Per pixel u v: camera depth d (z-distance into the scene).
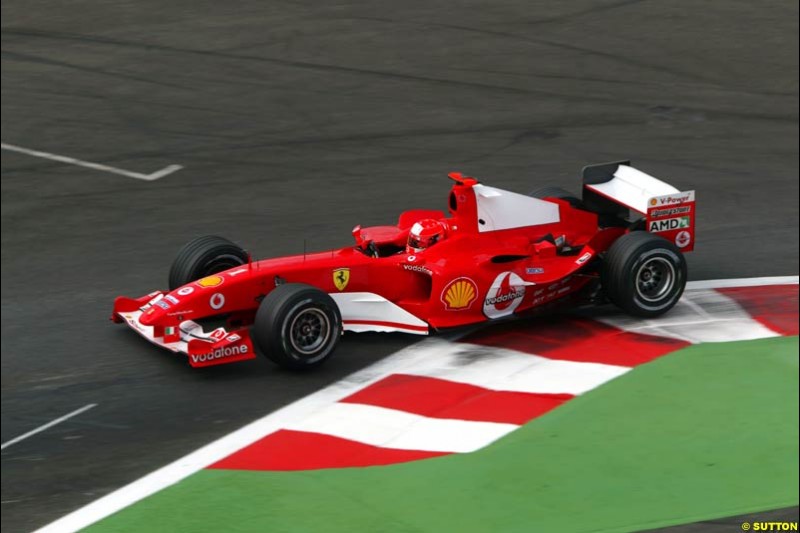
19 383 30.22
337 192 47.41
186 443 26.55
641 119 56.34
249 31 67.44
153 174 49.62
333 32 66.81
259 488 24.16
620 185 36.47
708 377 30.11
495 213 33.41
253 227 43.75
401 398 28.83
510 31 66.88
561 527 22.55
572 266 33.72
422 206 45.97
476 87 59.66
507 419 27.50
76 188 48.06
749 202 46.47
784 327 34.00
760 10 70.75
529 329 33.75
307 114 56.50
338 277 31.81
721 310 35.41
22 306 36.25
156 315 30.45
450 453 25.72
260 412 28.16
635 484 24.38
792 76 62.28
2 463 25.67
